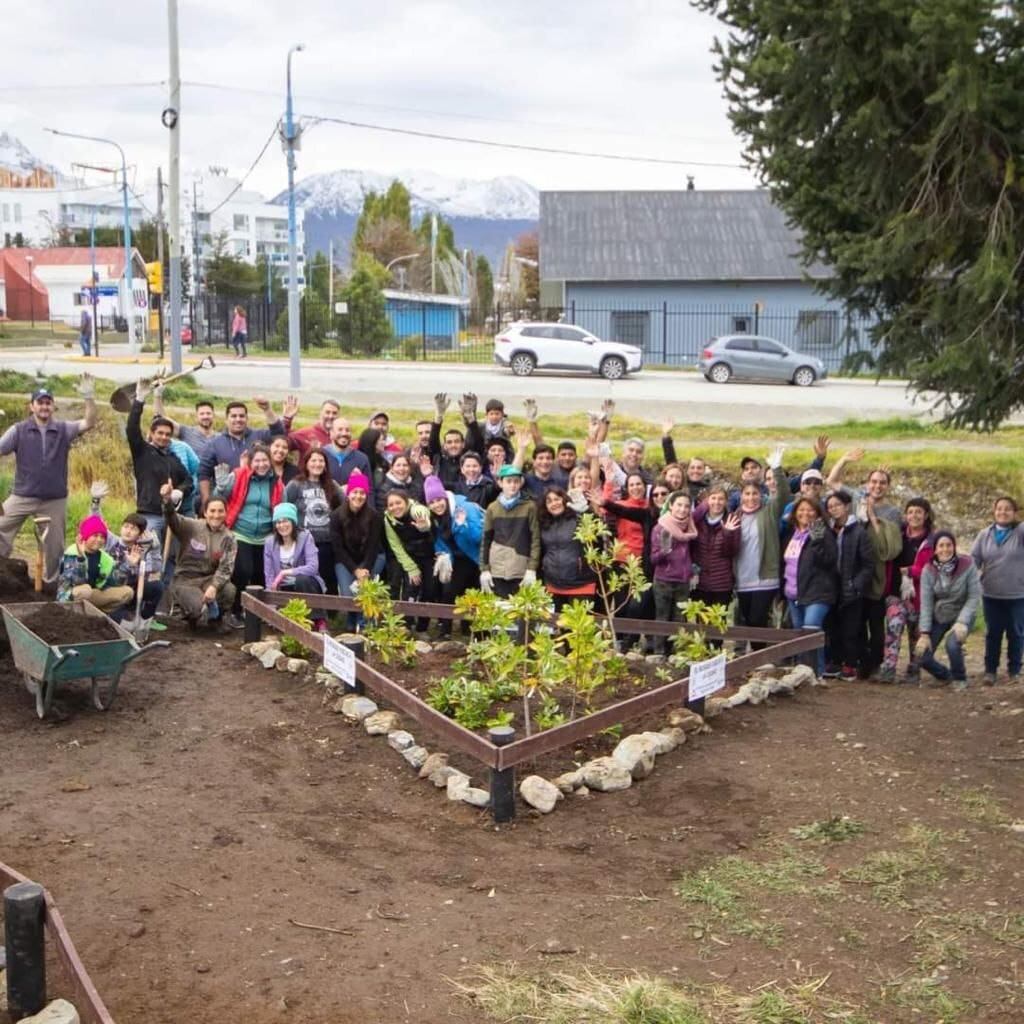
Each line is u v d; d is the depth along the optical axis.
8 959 4.47
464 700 8.06
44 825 6.46
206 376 29.62
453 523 10.84
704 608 9.96
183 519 10.79
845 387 32.62
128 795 6.98
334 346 49.12
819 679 9.95
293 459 11.84
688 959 5.21
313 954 5.16
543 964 5.13
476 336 62.25
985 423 10.20
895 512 10.28
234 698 8.92
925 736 8.34
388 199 82.81
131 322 41.19
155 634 10.61
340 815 6.83
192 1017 4.62
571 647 8.33
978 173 8.86
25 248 86.88
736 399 27.77
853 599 10.07
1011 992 4.92
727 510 10.93
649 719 8.38
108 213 118.44
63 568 9.77
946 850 6.34
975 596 9.92
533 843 6.51
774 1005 4.80
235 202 124.00
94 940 5.20
